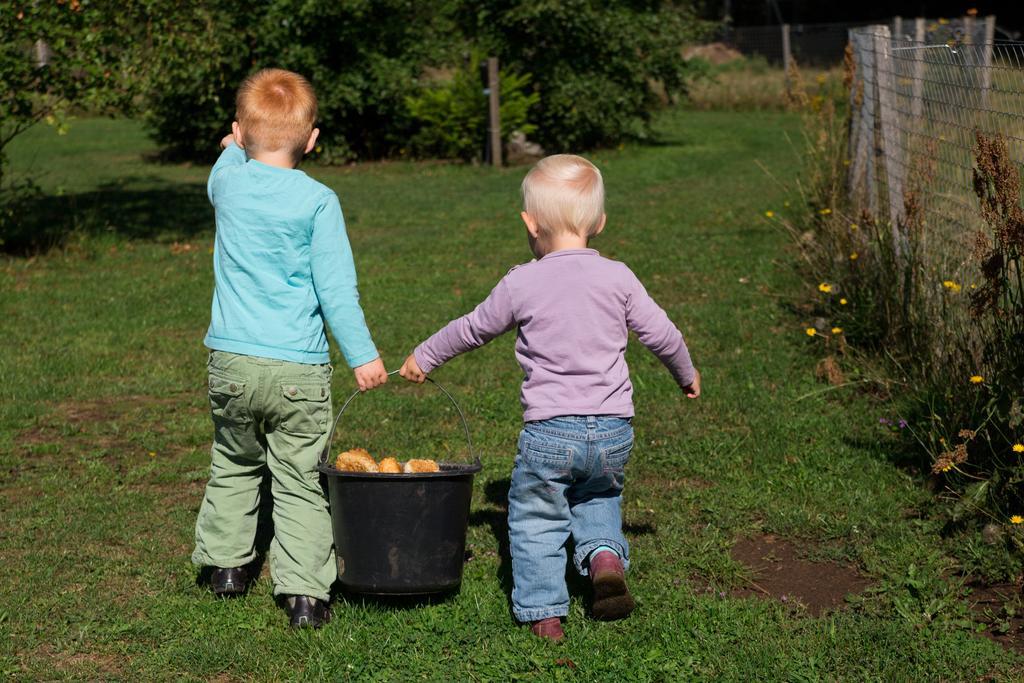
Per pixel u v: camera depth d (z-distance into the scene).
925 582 3.56
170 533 4.12
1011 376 4.07
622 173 16.08
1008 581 3.64
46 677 3.09
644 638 3.28
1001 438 4.13
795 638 3.27
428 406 5.59
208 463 4.92
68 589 3.65
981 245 4.13
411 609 3.45
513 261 9.74
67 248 10.22
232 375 3.20
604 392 3.20
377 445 5.03
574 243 3.33
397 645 3.23
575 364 3.19
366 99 18.41
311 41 18.23
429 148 19.05
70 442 5.21
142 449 5.12
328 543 3.38
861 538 3.96
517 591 3.32
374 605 3.46
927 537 3.94
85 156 19.23
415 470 3.38
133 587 3.68
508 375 6.18
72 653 3.23
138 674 3.11
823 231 7.91
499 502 4.40
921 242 5.50
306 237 3.23
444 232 11.39
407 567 3.24
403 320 7.46
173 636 3.33
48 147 20.55
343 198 14.09
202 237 11.29
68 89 9.59
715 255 9.57
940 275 5.09
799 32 34.12
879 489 4.38
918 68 5.75
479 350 6.71
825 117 9.55
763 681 3.04
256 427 3.33
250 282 3.21
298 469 3.32
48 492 4.57
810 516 4.14
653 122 22.44
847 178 8.44
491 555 3.88
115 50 10.04
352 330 3.23
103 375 6.27
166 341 7.04
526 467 3.24
